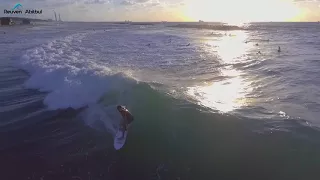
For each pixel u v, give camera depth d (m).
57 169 6.44
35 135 8.08
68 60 17.59
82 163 6.64
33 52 21.83
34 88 12.72
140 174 6.21
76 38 38.53
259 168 6.02
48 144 7.54
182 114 8.24
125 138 7.34
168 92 9.94
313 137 6.90
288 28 102.75
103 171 6.34
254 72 16.14
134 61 19.52
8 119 9.23
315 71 15.71
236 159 6.36
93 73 11.93
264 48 31.23
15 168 6.52
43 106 10.30
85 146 7.36
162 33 59.25
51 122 8.91
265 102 10.19
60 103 10.23
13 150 7.29
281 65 18.17
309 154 6.23
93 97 10.28
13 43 32.19
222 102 10.08
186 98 9.61
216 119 7.95
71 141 7.64
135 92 9.66
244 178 5.82
